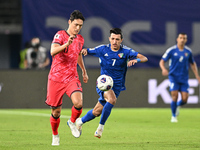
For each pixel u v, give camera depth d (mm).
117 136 27203
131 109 52219
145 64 60375
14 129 31391
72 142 24219
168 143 23859
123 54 25000
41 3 60406
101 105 24641
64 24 60531
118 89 25656
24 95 53062
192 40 60750
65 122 37031
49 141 24656
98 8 60406
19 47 78188
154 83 53250
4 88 52875
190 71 53188
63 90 21844
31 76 53094
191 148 21953
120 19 60562
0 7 74750
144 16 60719
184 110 51438
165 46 60781
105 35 60406
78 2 60344
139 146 22625
